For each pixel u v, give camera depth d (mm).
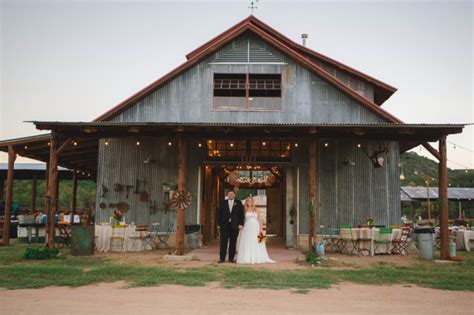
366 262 11008
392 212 14828
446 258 11469
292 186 15547
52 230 11664
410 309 5621
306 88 15375
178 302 5844
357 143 15109
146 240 14125
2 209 23000
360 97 15070
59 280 7547
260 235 10922
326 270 9352
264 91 15844
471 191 27281
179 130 11633
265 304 5762
